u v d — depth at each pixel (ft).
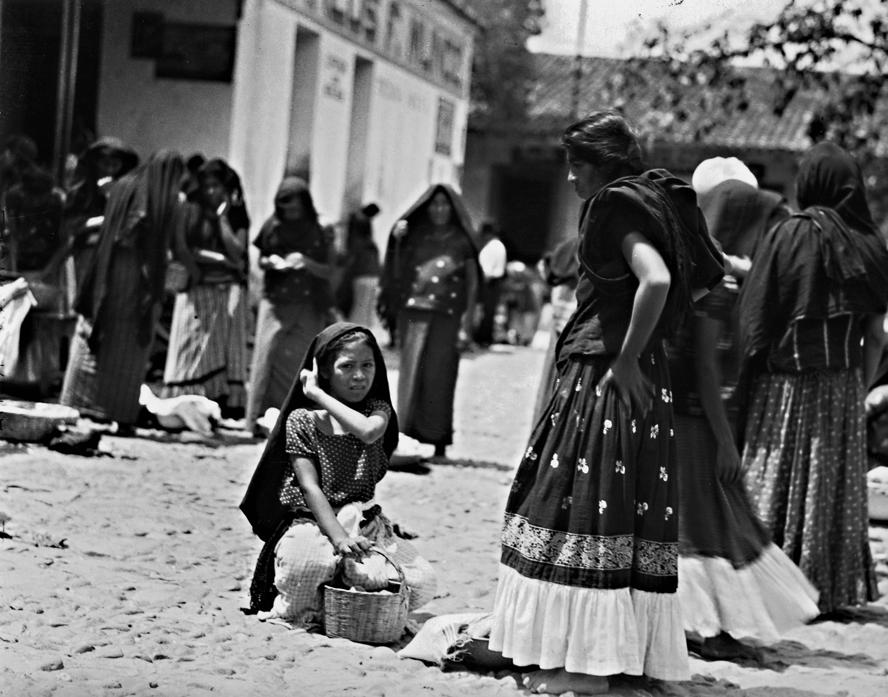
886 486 32.37
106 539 25.20
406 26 80.64
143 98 58.29
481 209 120.37
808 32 42.60
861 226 24.14
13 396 39.11
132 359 37.58
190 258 38.88
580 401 18.02
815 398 23.86
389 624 19.81
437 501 32.53
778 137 103.14
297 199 38.81
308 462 20.21
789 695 18.89
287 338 39.09
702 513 20.45
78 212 40.52
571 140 18.52
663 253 17.70
